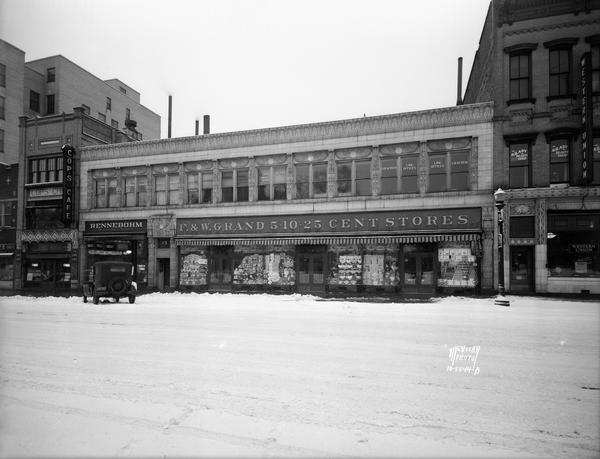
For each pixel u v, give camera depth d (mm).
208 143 25703
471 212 20484
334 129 23156
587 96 18500
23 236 29844
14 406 4832
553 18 19766
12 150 35688
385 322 11227
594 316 12312
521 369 6402
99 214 27922
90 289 18438
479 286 20391
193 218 25469
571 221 19188
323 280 23062
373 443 3861
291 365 6652
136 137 35719
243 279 24609
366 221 22141
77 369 6457
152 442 3859
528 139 19906
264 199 24469
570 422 4375
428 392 5340
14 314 13680
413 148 21750
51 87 42375
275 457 3570
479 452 3678
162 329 10250
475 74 29156
